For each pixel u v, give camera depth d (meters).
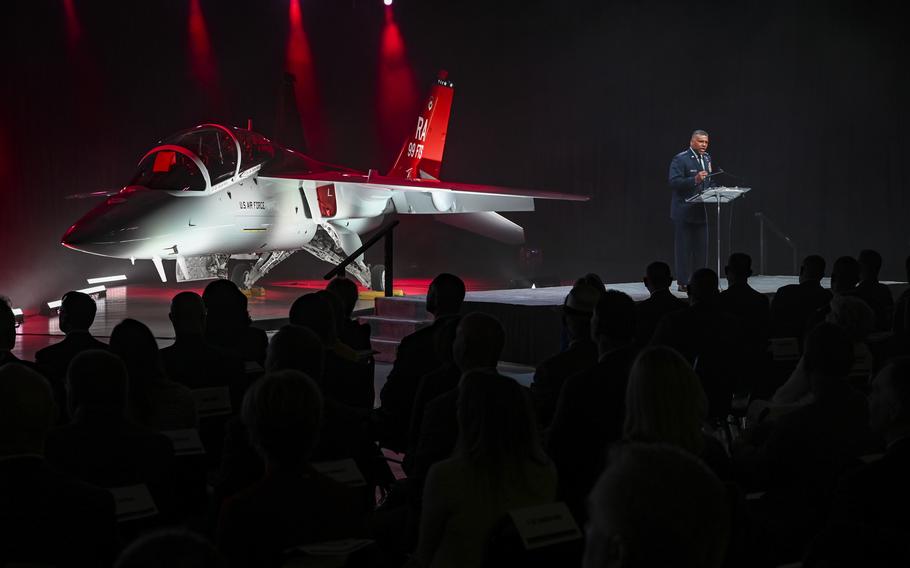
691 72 22.39
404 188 16.91
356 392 4.87
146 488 3.14
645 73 23.14
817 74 20.52
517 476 2.71
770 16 21.03
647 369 3.02
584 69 24.19
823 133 20.61
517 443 2.70
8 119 18.72
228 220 15.73
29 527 2.54
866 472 2.98
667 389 2.98
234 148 15.73
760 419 4.91
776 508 3.77
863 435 3.73
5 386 2.55
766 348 7.02
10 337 4.80
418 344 5.31
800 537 3.62
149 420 4.18
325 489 2.54
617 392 3.96
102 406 3.34
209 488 4.74
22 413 2.54
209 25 22.69
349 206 18.58
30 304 19.09
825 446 3.70
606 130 24.03
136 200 14.52
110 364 3.34
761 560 2.54
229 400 4.78
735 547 2.47
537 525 2.51
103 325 13.10
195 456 4.05
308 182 17.50
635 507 1.17
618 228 24.23
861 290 7.64
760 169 21.53
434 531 2.70
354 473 3.42
